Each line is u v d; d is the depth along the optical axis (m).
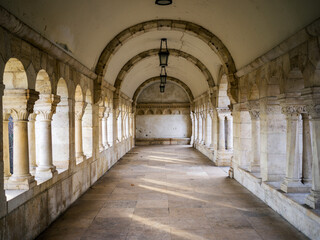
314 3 3.80
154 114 21.36
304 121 5.27
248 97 7.29
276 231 4.52
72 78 6.16
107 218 5.17
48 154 5.06
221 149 11.30
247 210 5.60
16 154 4.16
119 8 6.72
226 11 6.52
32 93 4.11
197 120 18.06
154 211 5.57
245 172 7.44
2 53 3.38
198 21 7.94
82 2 5.32
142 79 18.27
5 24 3.35
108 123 11.36
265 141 6.09
